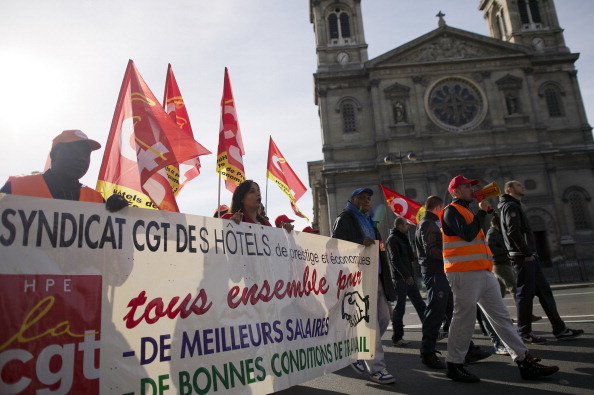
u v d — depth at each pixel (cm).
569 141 3897
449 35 4000
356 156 3850
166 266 381
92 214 345
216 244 426
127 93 546
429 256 688
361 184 3806
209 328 401
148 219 378
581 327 856
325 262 553
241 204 563
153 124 509
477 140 3803
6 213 304
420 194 3681
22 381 291
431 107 3888
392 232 919
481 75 3938
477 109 3900
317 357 503
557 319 755
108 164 532
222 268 425
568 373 559
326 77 3994
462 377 558
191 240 405
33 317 302
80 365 317
